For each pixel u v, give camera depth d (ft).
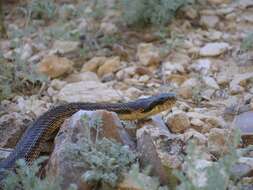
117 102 4.24
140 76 4.64
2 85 4.38
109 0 5.49
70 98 4.29
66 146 3.33
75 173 3.28
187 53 4.84
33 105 4.24
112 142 3.36
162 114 4.09
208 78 4.52
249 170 3.37
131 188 3.22
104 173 3.23
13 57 4.58
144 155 3.42
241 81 4.43
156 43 4.99
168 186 3.31
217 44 4.87
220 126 3.92
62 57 4.81
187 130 3.86
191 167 2.99
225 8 5.36
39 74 4.54
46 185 3.10
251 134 3.72
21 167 3.26
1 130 3.83
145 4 5.07
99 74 4.72
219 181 2.95
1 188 3.32
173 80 4.57
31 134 3.69
